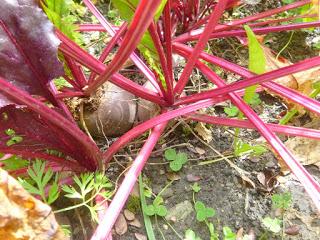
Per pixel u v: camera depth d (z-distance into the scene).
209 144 0.24
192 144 0.24
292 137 0.24
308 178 0.19
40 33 0.18
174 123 0.24
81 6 0.30
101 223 0.18
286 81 0.24
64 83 0.24
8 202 0.13
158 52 0.20
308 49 0.29
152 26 0.18
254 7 0.31
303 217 0.21
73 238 0.21
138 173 0.19
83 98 0.23
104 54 0.23
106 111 0.23
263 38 0.28
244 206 0.22
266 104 0.26
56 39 0.18
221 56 0.29
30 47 0.18
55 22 0.20
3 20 0.17
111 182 0.22
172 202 0.22
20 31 0.18
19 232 0.14
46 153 0.21
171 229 0.21
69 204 0.21
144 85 0.25
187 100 0.23
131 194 0.22
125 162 0.23
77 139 0.19
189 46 0.27
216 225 0.21
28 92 0.19
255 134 0.25
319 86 0.24
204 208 0.21
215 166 0.23
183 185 0.23
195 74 0.27
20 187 0.14
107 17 0.30
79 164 0.21
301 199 0.22
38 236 0.14
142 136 0.24
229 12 0.30
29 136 0.19
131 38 0.16
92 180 0.19
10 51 0.18
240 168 0.23
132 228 0.21
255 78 0.21
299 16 0.27
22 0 0.17
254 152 0.23
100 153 0.20
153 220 0.21
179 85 0.22
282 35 0.29
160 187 0.22
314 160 0.23
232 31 0.27
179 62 0.27
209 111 0.26
